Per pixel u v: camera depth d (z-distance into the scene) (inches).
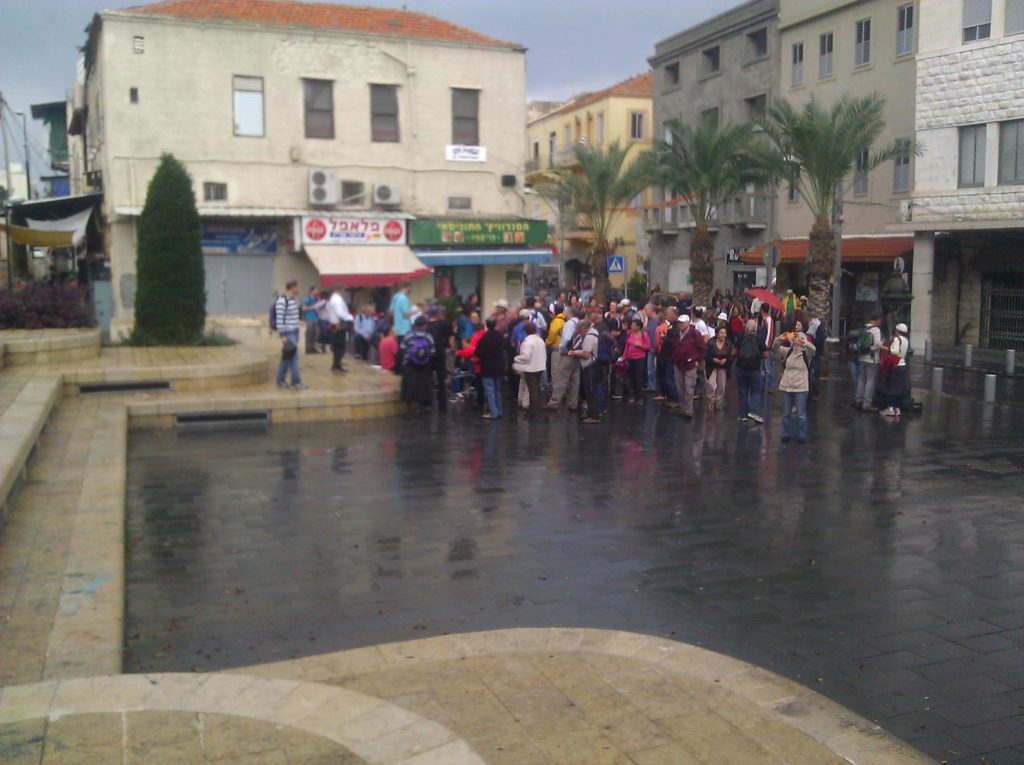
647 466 477.4
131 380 590.6
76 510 336.2
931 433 588.4
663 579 300.8
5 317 730.2
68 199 1087.6
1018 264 1130.0
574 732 182.5
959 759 189.3
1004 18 1069.1
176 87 1050.7
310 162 1113.4
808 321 743.7
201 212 1063.6
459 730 182.7
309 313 887.1
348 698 181.3
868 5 1332.4
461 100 1181.1
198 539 338.3
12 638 221.0
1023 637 254.7
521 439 552.1
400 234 1144.8
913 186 1245.1
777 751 176.9
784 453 516.7
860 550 335.0
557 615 268.1
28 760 153.9
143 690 183.2
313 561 314.5
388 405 631.8
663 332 695.1
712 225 1678.2
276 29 1082.7
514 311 729.6
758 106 1585.9
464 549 330.3
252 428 575.2
